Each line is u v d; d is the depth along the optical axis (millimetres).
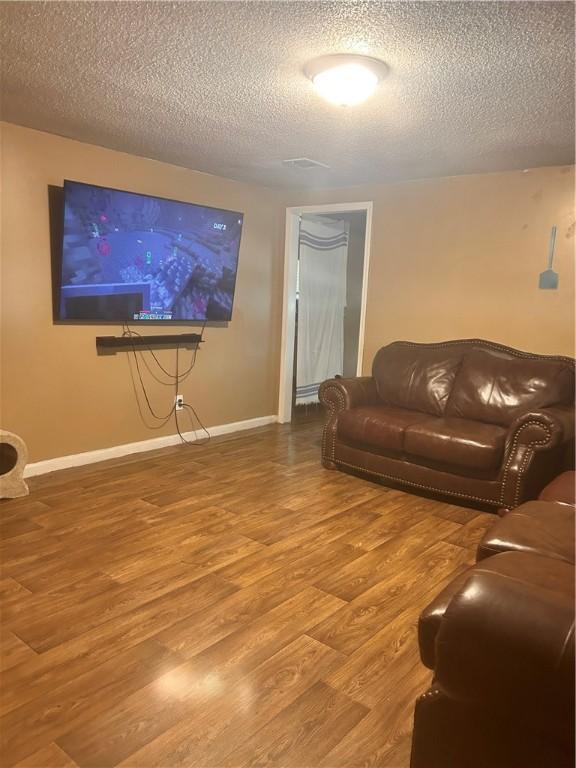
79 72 2494
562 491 2453
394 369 4406
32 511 3170
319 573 2607
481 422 3826
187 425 4754
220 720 1705
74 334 3842
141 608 2277
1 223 3379
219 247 4523
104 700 1772
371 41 2092
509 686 1210
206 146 3680
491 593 1252
